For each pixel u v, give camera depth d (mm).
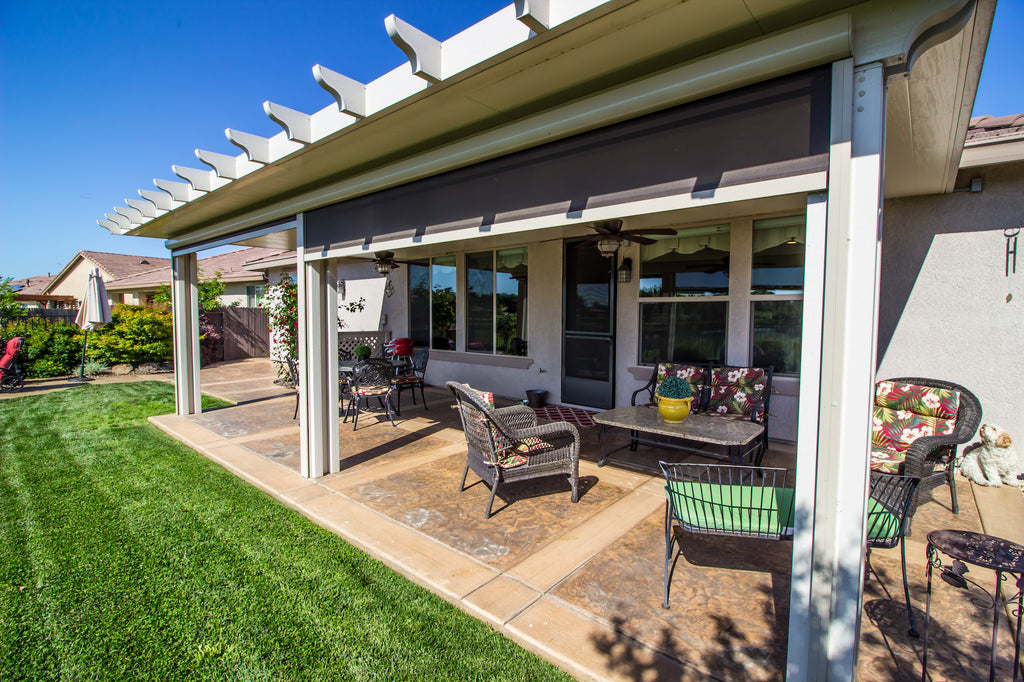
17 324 12031
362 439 5941
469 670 2195
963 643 2322
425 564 3018
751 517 2477
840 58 1770
